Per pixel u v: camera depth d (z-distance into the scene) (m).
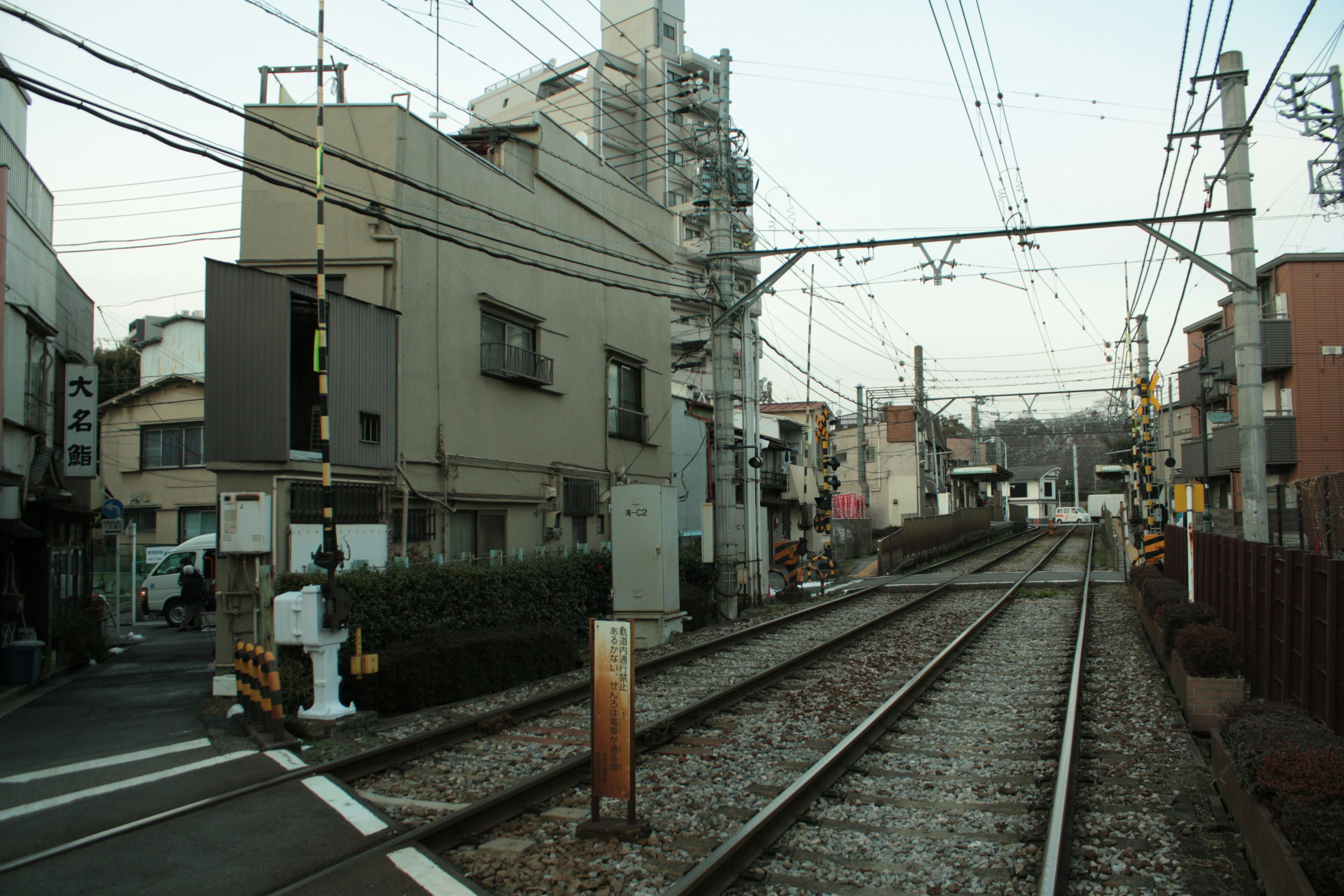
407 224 10.98
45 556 13.37
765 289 16.64
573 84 44.31
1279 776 4.68
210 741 8.12
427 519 13.14
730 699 9.58
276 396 10.70
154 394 27.95
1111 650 13.10
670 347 22.88
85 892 4.76
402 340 12.72
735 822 5.87
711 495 28.09
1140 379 28.41
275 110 12.86
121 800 6.29
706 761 7.41
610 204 19.25
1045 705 9.41
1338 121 15.87
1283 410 27.70
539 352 16.38
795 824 5.77
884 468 51.62
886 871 5.04
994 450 84.12
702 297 19.92
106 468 28.09
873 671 11.60
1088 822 5.75
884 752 7.57
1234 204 11.90
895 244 13.95
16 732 8.74
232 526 10.25
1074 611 18.16
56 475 14.35
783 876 4.97
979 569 31.55
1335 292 26.88
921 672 10.41
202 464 27.41
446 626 11.42
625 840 5.52
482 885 4.87
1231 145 11.90
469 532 14.35
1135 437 31.64
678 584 15.66
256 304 10.83
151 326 33.50
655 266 20.02
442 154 13.78
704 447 28.34
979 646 13.65
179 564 22.78
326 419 8.92
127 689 11.47
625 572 15.08
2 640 11.50
